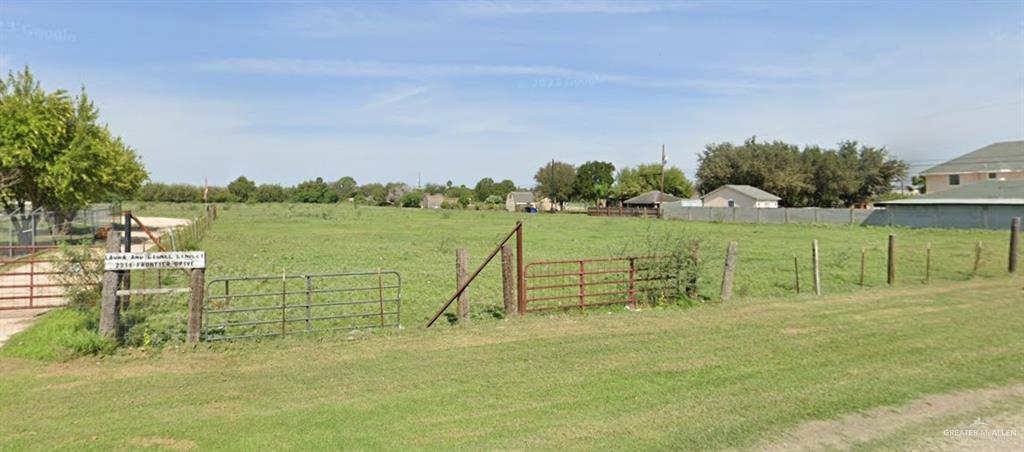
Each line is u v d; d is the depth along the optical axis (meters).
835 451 5.10
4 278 16.98
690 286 13.38
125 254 8.94
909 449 5.14
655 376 7.28
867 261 23.02
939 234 39.34
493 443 5.27
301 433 5.52
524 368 7.67
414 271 19.89
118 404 6.34
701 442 5.27
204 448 5.20
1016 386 6.82
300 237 35.94
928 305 12.24
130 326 9.45
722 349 8.59
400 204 114.19
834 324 10.32
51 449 5.15
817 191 81.19
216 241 31.92
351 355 8.44
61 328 9.21
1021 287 14.84
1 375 7.43
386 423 5.76
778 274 19.31
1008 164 64.00
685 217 67.06
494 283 17.11
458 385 6.97
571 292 15.34
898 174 79.19
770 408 6.11
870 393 6.56
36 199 29.67
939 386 6.80
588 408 6.15
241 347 8.94
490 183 141.12
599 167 115.56
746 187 75.56
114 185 35.41
